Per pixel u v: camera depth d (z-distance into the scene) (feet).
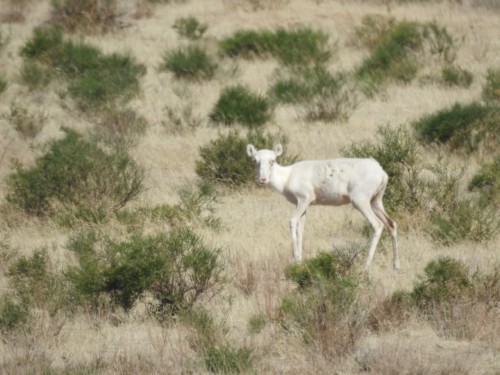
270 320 112.57
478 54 294.05
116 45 327.26
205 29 336.29
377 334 109.81
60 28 350.84
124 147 193.98
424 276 125.80
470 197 163.32
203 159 197.77
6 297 120.37
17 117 228.22
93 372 99.86
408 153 178.50
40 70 279.49
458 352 103.60
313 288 112.57
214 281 123.65
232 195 183.01
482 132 202.18
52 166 170.30
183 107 242.37
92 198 169.27
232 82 278.05
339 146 208.13
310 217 163.43
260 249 144.05
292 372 98.63
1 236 158.92
